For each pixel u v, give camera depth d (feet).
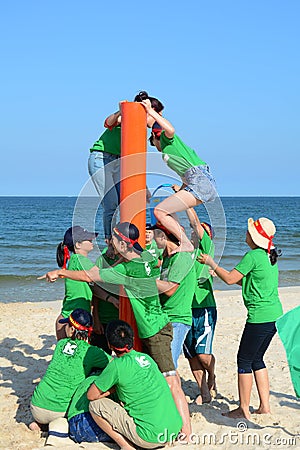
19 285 55.98
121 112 15.94
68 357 17.29
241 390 18.42
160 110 16.76
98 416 16.06
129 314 16.87
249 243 18.51
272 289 18.20
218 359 25.55
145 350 17.12
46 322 33.45
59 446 16.20
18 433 17.38
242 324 32.99
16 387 21.57
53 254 89.35
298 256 86.84
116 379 15.72
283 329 16.43
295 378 16.08
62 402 17.03
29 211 224.53
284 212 223.71
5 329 31.27
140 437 15.60
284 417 18.66
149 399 15.79
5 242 108.78
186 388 21.81
